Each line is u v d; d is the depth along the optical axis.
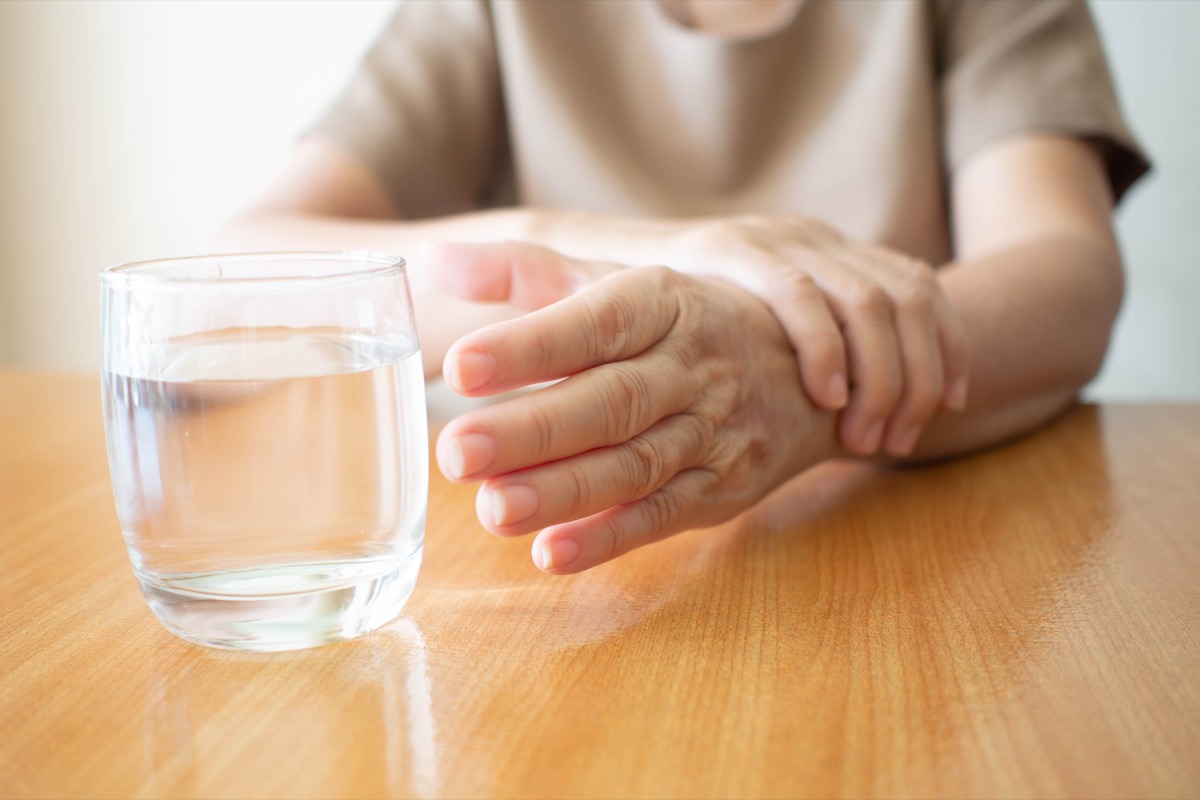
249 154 1.87
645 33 1.04
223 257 0.46
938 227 1.00
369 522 0.44
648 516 0.49
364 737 0.41
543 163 1.06
